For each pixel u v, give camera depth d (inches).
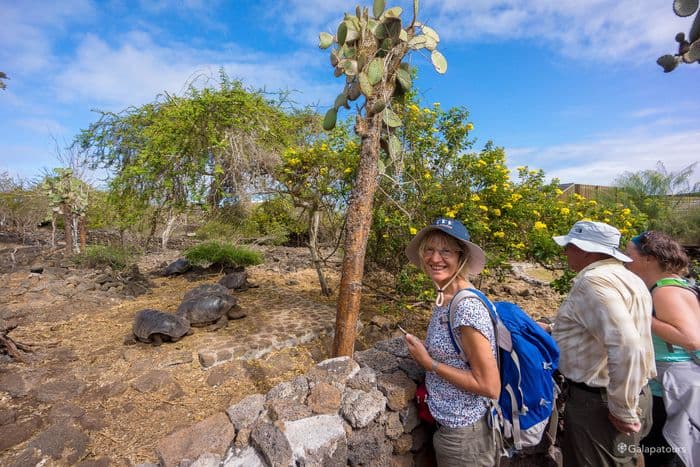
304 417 62.9
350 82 99.6
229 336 170.4
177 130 317.4
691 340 65.3
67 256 349.4
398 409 65.3
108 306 220.5
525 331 58.5
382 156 137.3
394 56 94.4
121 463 92.0
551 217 167.2
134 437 103.0
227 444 62.4
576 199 186.5
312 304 225.6
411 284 171.8
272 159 326.0
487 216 165.5
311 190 227.1
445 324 57.1
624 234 159.5
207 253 307.0
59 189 347.6
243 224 408.2
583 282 61.6
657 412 77.7
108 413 113.3
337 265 343.3
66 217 356.5
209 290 201.5
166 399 122.0
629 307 57.1
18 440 99.8
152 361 145.3
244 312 197.5
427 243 60.4
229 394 126.5
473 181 174.4
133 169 318.3
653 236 74.1
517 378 56.1
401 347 80.9
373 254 206.7
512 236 166.9
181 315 175.6
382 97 93.7
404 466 67.0
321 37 100.7
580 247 65.4
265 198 329.1
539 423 56.4
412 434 68.2
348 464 61.1
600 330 57.4
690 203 397.1
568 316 64.7
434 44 96.7
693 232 343.3
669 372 72.6
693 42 68.8
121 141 378.9
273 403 66.3
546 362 57.6
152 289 264.1
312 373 73.0
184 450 60.9
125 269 307.0
